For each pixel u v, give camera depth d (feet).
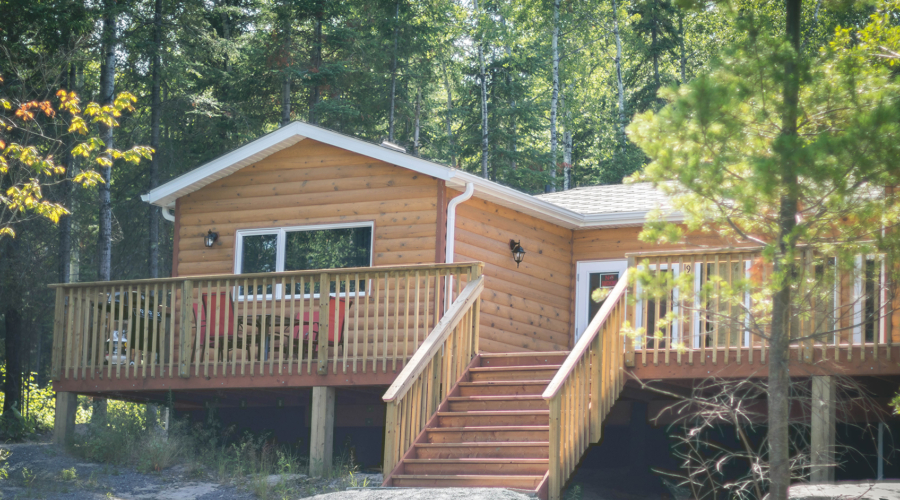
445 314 35.70
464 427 32.71
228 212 49.60
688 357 34.35
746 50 23.48
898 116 20.89
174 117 93.50
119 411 45.85
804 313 25.58
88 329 42.80
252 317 40.19
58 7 63.87
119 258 95.50
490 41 122.01
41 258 70.44
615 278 50.85
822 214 22.66
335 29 102.47
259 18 99.86
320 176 47.70
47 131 68.49
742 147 23.43
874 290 24.95
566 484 29.81
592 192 59.98
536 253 49.60
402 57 109.91
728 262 33.35
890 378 33.19
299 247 47.60
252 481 35.45
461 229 45.16
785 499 24.17
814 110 23.17
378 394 42.37
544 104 123.03
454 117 125.80
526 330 48.14
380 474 37.58
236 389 41.60
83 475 35.94
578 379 31.19
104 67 72.38
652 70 124.98
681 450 40.40
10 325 65.00
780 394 24.54
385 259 45.19
